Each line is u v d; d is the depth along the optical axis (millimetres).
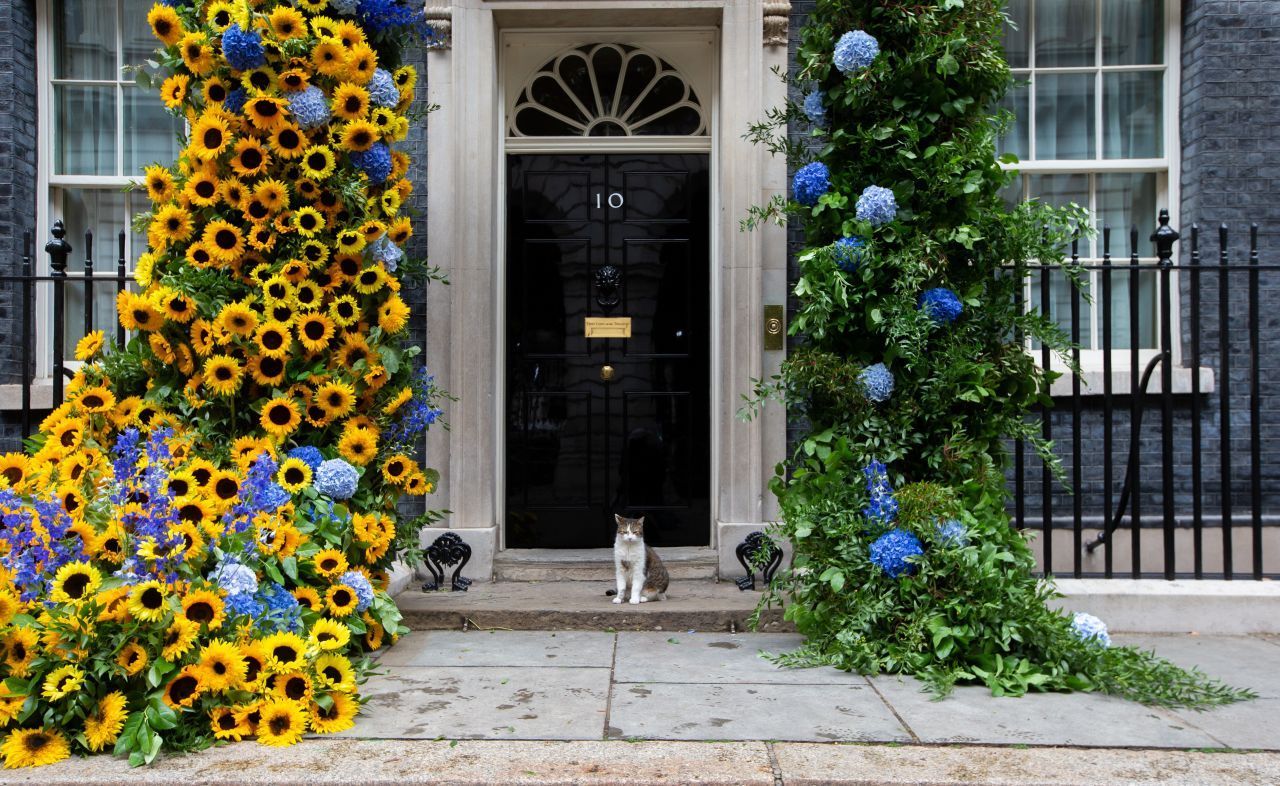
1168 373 4949
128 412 4367
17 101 5645
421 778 2986
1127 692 3803
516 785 2941
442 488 5496
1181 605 4824
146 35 5941
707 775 2998
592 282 5906
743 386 5516
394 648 4480
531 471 5871
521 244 5906
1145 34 5957
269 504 3873
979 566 4070
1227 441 4973
